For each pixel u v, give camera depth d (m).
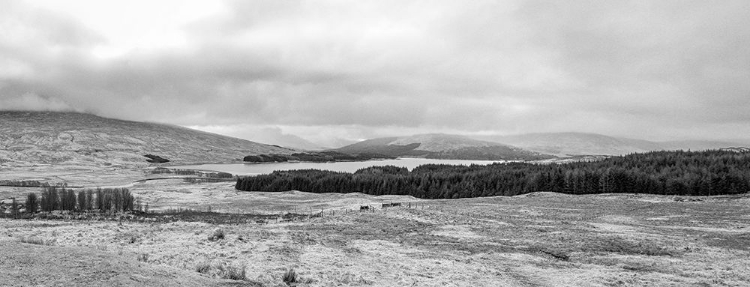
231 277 22.86
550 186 142.62
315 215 87.38
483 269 33.03
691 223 66.88
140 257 27.09
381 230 56.41
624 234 53.84
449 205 99.50
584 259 39.00
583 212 83.12
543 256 40.75
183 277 20.34
